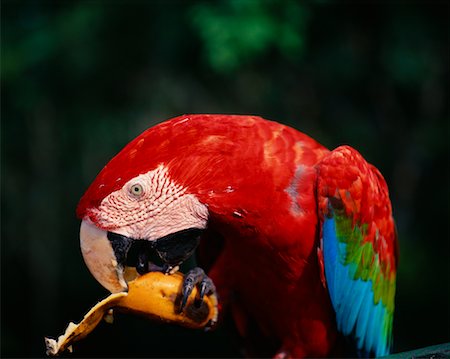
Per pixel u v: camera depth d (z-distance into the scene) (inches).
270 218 207.3
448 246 529.7
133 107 535.2
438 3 496.7
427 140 514.3
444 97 526.9
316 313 232.2
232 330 261.0
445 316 522.9
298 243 213.8
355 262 227.8
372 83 524.4
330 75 517.0
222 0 445.7
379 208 233.1
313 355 242.8
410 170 531.8
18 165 605.0
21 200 614.5
